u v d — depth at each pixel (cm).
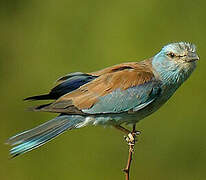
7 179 1598
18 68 1786
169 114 1628
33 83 1748
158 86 1162
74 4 1797
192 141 1620
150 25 1723
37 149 1595
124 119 1160
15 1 1861
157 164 1605
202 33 1723
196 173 1606
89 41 1745
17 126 1686
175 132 1622
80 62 1733
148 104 1154
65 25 1792
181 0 1738
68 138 1598
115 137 1592
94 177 1573
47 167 1590
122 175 1574
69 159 1589
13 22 1852
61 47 1770
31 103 1711
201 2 1734
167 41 1712
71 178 1580
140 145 1605
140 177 1590
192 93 1636
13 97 1745
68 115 1151
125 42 1705
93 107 1139
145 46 1700
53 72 1745
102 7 1770
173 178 1603
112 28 1734
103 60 1706
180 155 1614
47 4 1828
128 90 1145
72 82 1155
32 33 1819
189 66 1156
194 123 1625
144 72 1166
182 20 1733
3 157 1634
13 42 1828
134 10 1736
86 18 1778
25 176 1592
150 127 1619
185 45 1162
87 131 1598
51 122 1142
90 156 1590
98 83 1151
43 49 1784
